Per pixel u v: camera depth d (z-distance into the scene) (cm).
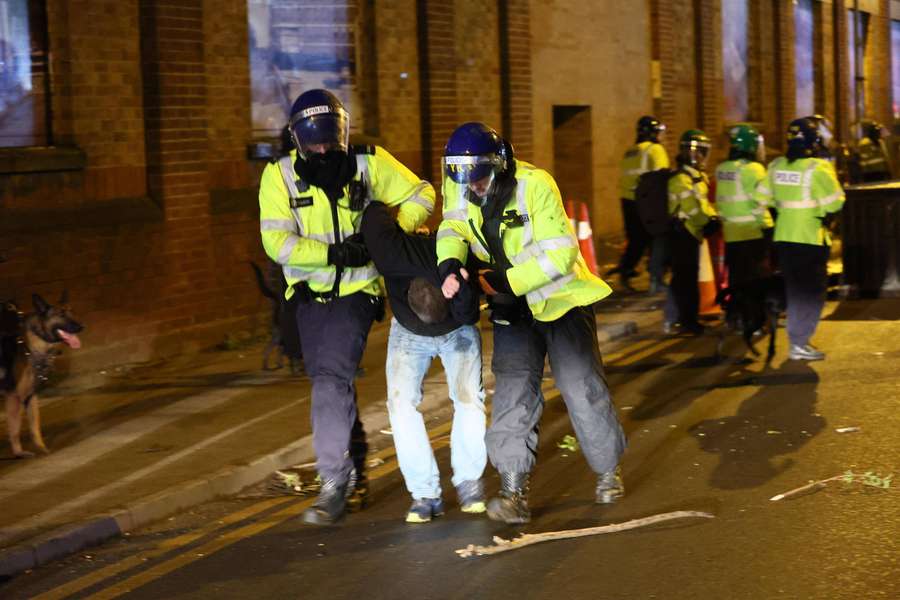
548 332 622
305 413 868
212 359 1105
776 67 2753
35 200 998
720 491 663
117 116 1077
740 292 1034
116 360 1061
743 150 1137
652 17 2172
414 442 629
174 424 845
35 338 774
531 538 588
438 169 1538
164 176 1109
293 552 595
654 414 862
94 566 589
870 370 983
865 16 3409
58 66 1020
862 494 643
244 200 1216
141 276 1088
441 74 1541
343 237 620
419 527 625
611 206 2058
